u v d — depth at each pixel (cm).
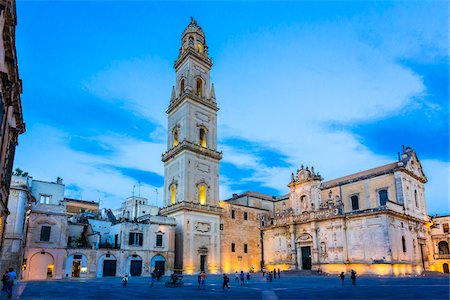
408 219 6322
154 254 5934
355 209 6938
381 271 5541
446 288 3150
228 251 7050
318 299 2472
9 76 2322
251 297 2711
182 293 3050
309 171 7288
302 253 6862
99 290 3198
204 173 7038
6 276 2406
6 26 2002
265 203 8638
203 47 8138
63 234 5125
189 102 7238
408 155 6900
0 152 2272
